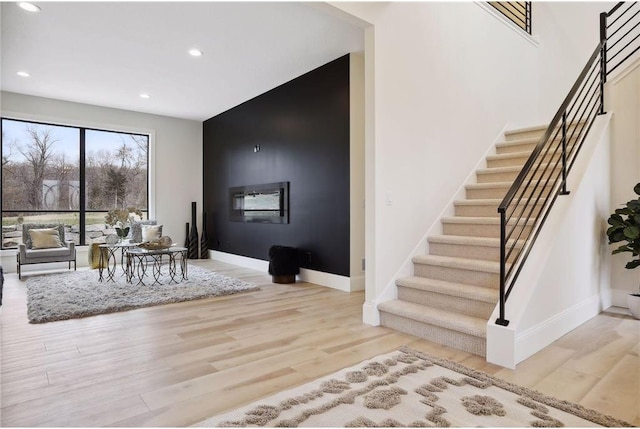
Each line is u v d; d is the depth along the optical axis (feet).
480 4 15.52
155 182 24.76
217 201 24.90
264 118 20.17
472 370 7.39
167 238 16.31
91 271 19.76
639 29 16.24
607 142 12.02
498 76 16.38
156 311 12.11
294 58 15.65
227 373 7.47
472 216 13.25
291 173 18.26
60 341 9.32
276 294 14.57
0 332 10.03
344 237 15.30
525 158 14.23
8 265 19.84
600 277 11.62
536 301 8.45
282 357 8.29
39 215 21.08
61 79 17.97
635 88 11.82
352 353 8.52
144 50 14.74
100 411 6.06
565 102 9.84
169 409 6.12
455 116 14.02
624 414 5.88
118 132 23.68
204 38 13.75
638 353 8.29
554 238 9.15
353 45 14.40
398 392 6.52
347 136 15.24
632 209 10.52
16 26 12.73
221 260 24.47
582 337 9.30
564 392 6.59
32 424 5.68
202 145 26.86
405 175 11.89
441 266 11.06
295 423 5.58
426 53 12.79
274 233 19.45
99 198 23.04
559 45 18.42
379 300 10.84
